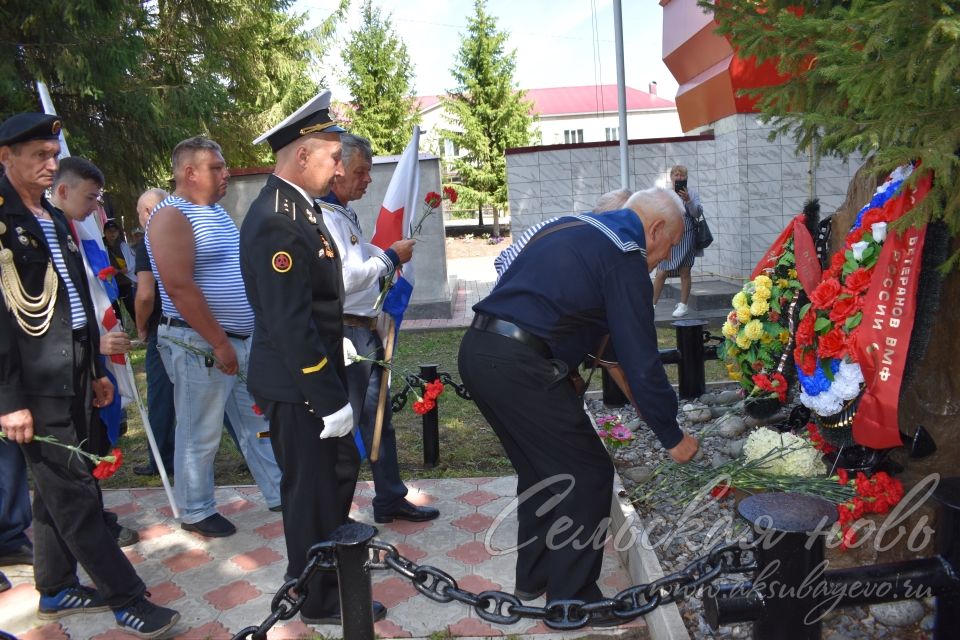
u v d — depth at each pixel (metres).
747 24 3.61
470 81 29.34
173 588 3.45
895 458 3.42
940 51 2.50
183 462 3.92
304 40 21.86
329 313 2.95
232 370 3.80
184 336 3.80
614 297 2.69
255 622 3.14
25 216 2.90
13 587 3.52
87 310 3.23
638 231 2.81
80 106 11.97
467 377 2.85
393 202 4.22
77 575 3.57
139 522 4.19
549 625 2.13
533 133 30.64
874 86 2.69
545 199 11.70
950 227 2.77
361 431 3.85
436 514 4.06
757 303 4.16
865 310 3.02
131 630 3.05
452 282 13.76
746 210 10.54
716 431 4.69
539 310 2.75
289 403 2.84
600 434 4.56
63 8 10.43
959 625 2.19
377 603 3.13
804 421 4.43
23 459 3.74
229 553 3.79
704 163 11.46
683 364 5.47
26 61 10.58
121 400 3.74
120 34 11.55
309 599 2.99
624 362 2.69
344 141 3.54
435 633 2.98
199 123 14.83
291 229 2.75
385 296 3.67
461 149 33.12
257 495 4.55
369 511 4.23
